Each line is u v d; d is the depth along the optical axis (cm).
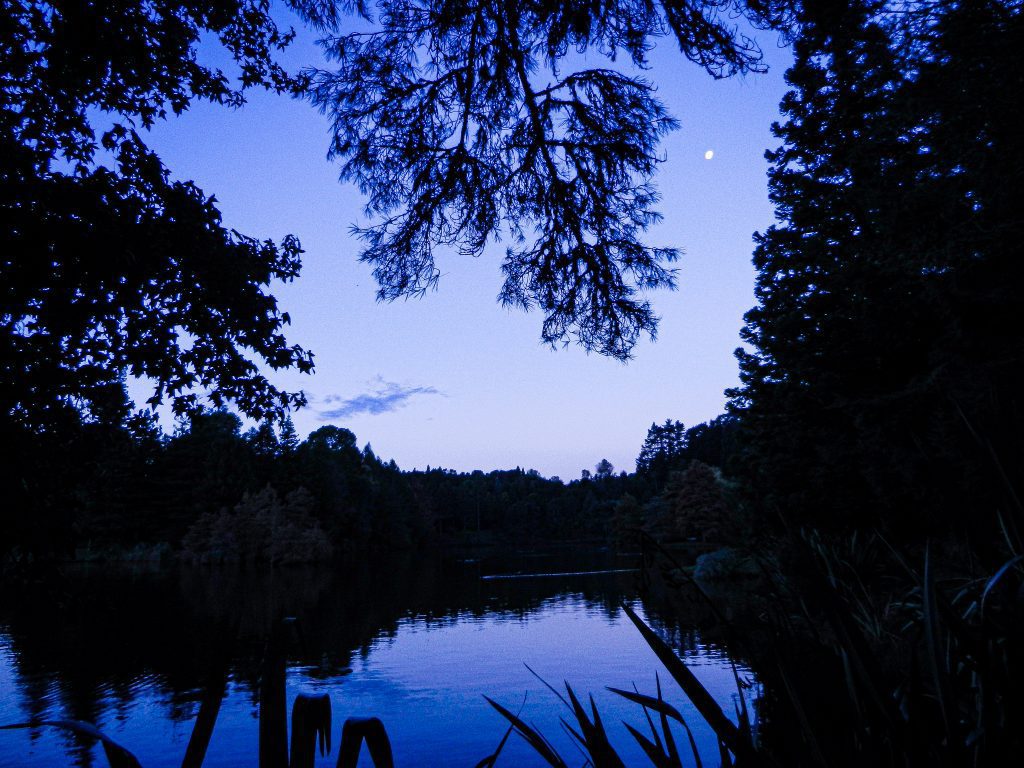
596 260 466
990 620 85
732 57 368
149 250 746
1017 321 1117
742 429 2289
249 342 848
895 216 849
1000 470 87
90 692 1457
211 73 774
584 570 5888
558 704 1247
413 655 1867
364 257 459
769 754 91
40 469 646
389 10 406
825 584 91
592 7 380
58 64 697
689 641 1466
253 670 1633
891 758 84
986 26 565
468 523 15750
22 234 645
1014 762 78
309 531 7762
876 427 1394
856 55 578
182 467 7888
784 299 2127
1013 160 691
